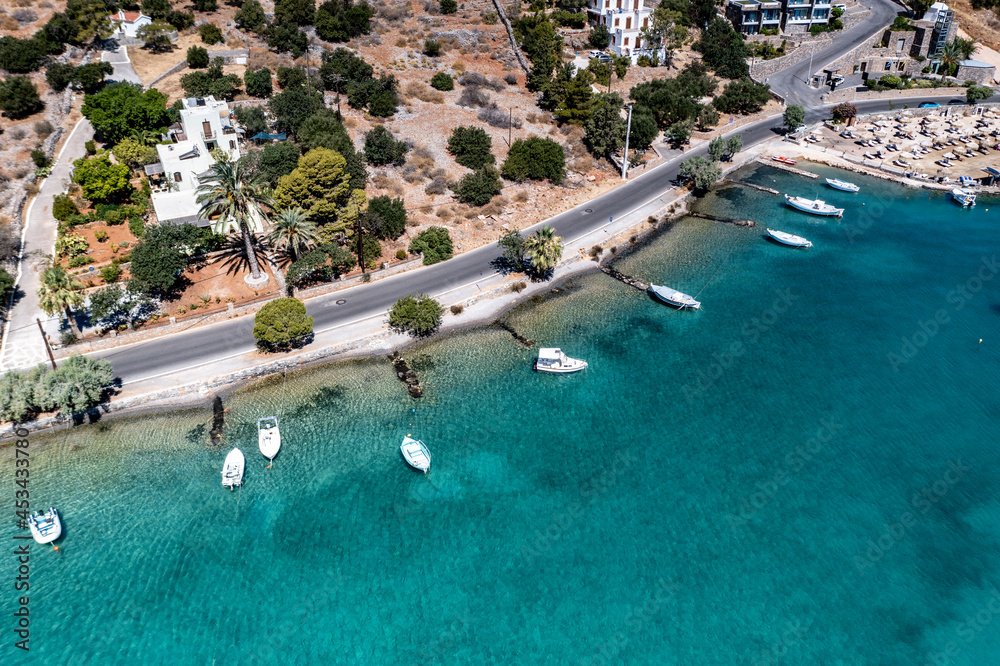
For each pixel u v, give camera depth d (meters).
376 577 53.38
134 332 74.94
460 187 103.44
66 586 51.88
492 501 59.84
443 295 84.88
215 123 97.00
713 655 48.16
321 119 106.69
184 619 50.12
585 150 124.31
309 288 83.62
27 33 125.38
